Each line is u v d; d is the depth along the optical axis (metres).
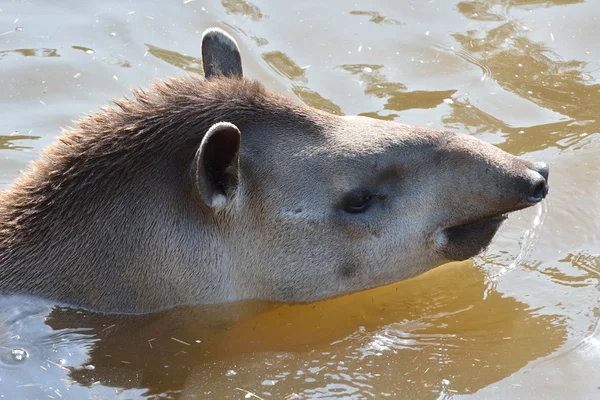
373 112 14.16
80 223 10.06
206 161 9.55
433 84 14.86
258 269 10.46
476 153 10.27
